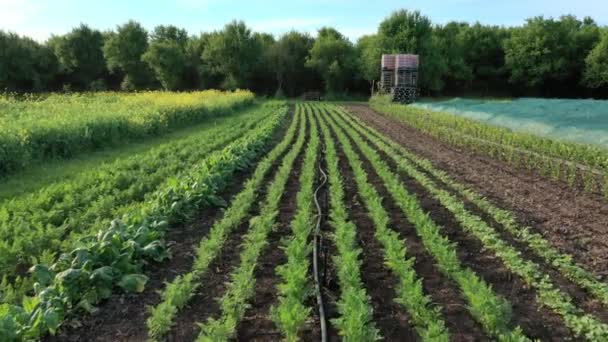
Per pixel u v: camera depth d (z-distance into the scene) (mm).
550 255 7301
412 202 9602
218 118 31594
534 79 63812
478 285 5961
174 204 9000
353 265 6398
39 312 4902
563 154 15602
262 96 69375
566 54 63156
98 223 7969
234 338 5199
